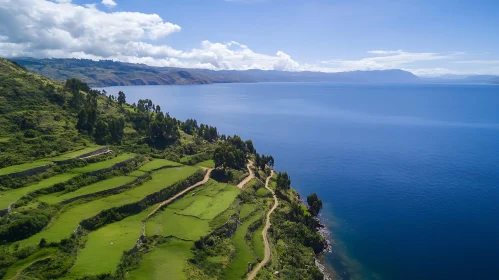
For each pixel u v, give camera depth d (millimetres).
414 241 124875
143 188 122188
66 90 194125
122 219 103812
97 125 158375
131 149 161375
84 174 119750
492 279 101812
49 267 74625
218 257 94375
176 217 111250
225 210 117312
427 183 183000
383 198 165125
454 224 136750
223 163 159625
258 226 119938
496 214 144375
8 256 75062
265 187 159750
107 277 73812
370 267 110000
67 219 94750
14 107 153125
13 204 93750
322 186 183375
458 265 109188
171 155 166000
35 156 124750
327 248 122250
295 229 123875
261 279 88625
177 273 82000
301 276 97938
